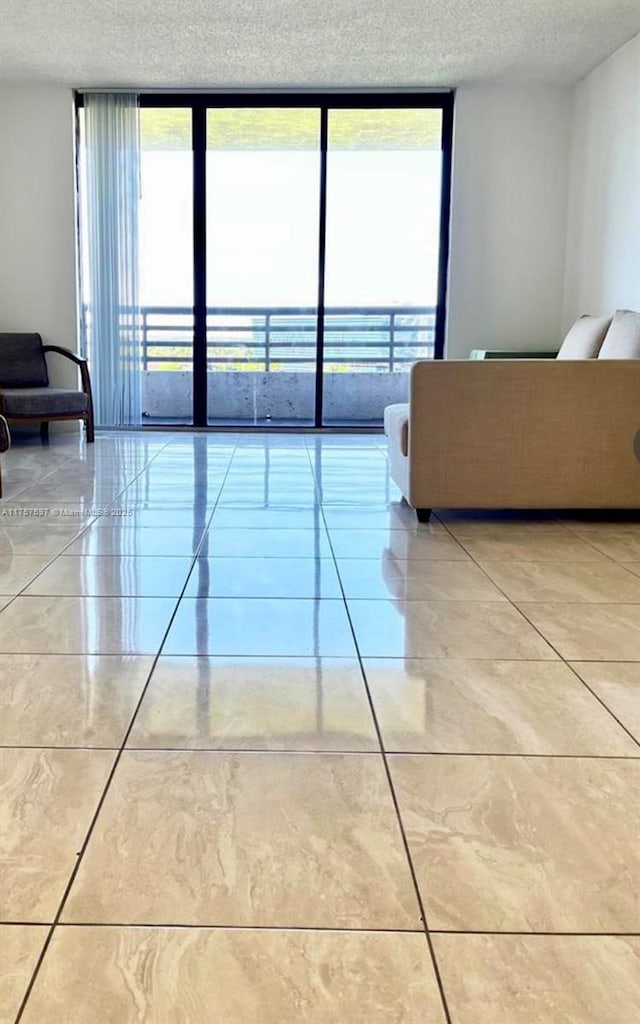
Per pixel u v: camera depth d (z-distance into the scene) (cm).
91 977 94
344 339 633
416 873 113
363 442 574
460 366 319
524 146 582
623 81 487
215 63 526
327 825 124
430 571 265
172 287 625
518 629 212
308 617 219
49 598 231
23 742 148
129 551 284
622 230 491
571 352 421
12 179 596
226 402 653
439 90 580
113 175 598
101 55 512
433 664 188
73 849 117
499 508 332
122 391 623
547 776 139
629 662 190
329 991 93
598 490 330
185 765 141
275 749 147
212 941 100
